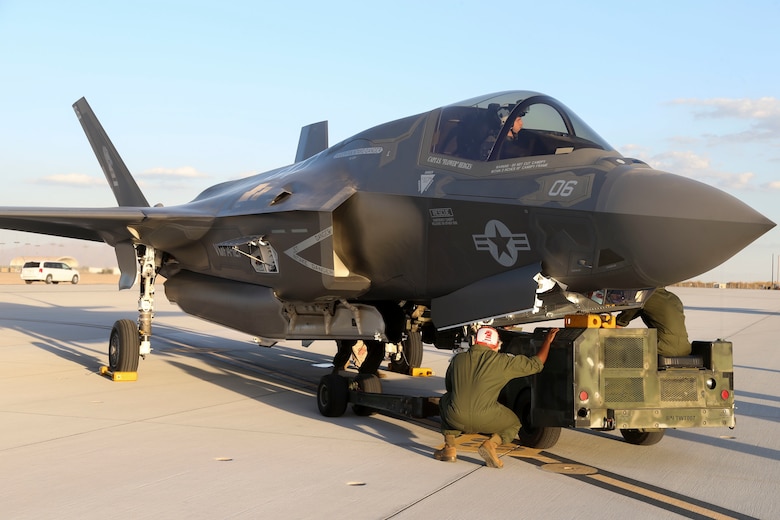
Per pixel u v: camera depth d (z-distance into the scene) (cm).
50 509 486
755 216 564
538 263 667
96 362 1331
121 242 1135
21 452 648
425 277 785
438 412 730
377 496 523
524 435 705
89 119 1645
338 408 834
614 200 608
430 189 755
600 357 634
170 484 548
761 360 1453
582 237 628
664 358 674
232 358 1445
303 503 504
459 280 751
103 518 468
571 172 664
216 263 1064
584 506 507
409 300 927
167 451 658
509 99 761
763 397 1014
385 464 621
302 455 650
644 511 498
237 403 930
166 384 1084
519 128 731
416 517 477
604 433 789
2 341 1661
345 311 921
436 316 769
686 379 661
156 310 2928
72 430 748
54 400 934
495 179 708
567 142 700
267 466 607
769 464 645
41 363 1305
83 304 3119
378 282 866
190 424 787
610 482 575
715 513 497
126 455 641
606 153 687
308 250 865
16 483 547
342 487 546
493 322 757
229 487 542
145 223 1041
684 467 630
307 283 888
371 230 821
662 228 582
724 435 773
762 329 2217
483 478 580
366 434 751
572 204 634
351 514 481
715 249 575
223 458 634
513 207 673
